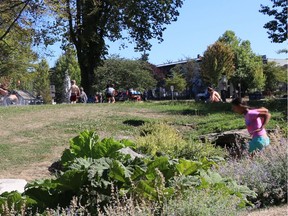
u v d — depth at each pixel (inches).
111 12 1417.3
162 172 205.9
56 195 198.1
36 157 501.4
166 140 418.6
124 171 195.3
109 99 1290.6
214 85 2618.1
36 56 1489.9
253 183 255.0
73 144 251.0
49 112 799.1
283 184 263.6
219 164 298.7
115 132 632.4
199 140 486.6
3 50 1517.0
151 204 188.7
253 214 222.4
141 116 758.5
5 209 178.1
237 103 372.5
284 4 1188.5
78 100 1264.8
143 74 2383.1
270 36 1211.2
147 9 1434.5
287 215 216.4
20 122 705.0
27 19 1245.7
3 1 1163.9
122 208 173.0
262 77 2847.0
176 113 792.3
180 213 173.3
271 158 286.7
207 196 183.9
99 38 1419.8
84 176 197.5
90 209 190.2
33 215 186.9
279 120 580.7
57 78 3358.8
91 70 1472.7
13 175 418.6
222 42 2812.5
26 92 2751.0
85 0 1343.5
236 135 488.4
